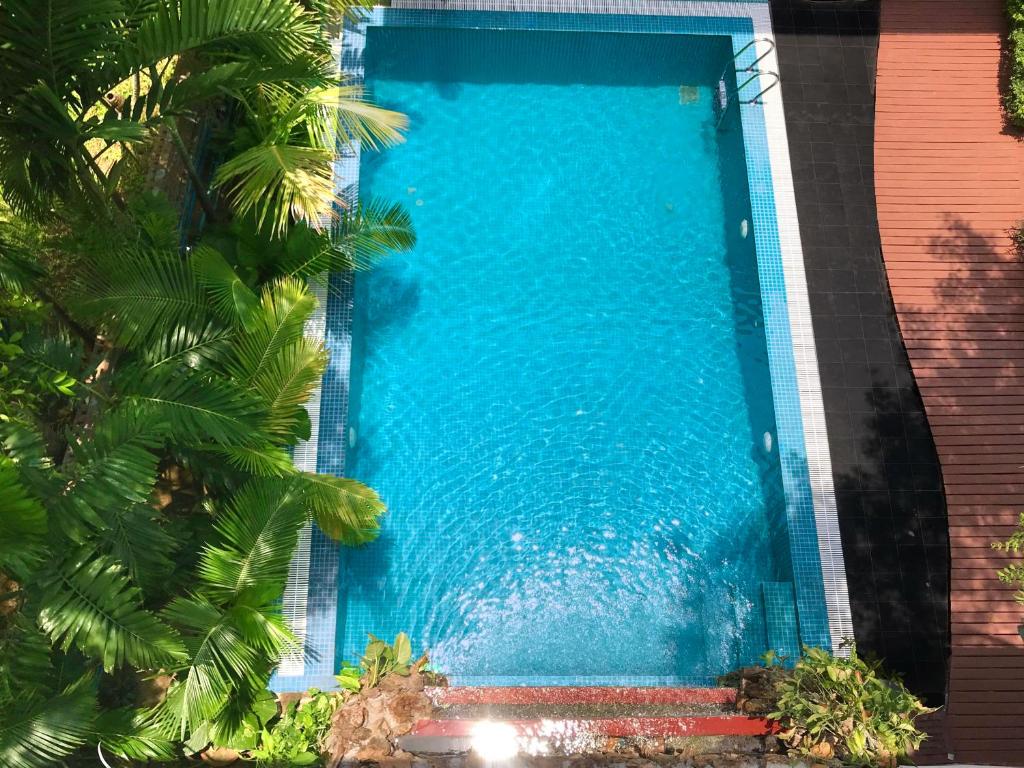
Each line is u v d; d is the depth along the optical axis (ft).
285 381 18.72
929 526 24.47
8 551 12.34
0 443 14.93
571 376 27.35
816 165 28.73
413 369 27.17
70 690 14.89
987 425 25.54
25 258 19.02
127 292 18.12
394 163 29.76
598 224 29.40
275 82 18.42
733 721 20.43
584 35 30.07
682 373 27.53
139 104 17.76
